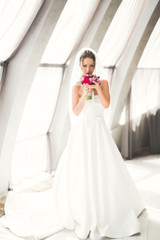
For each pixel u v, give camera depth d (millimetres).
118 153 2766
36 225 2621
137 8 4414
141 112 6129
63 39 3785
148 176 4531
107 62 5195
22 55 3264
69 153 2664
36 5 2957
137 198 2900
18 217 2832
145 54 5621
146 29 4883
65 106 4410
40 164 4504
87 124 2678
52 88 4238
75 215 2551
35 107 4043
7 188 3721
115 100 5543
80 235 2412
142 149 6500
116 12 4168
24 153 4152
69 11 3445
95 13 3943
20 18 2908
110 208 2490
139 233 2492
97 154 2576
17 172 4059
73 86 2801
